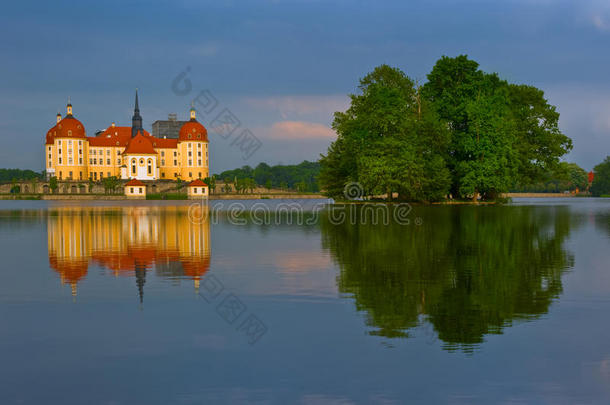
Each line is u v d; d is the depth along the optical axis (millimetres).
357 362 7664
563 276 14359
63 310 10773
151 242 24375
